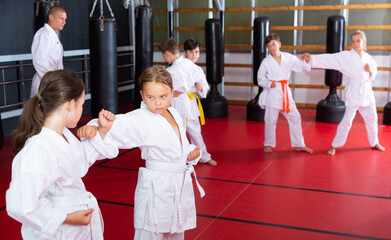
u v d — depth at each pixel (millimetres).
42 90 1508
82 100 1595
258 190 3715
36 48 4828
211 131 6059
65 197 1567
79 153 1643
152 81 1800
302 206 3348
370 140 4949
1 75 5609
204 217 3146
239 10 7875
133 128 1819
